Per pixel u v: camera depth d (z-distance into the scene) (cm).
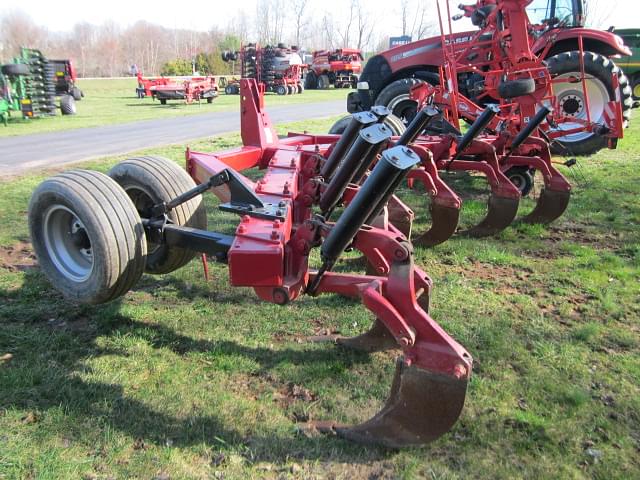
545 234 607
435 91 841
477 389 319
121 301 425
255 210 312
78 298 330
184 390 313
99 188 317
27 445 265
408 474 254
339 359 349
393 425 265
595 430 287
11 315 396
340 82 4444
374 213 261
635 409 303
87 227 307
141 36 9138
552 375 335
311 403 305
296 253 292
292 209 348
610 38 912
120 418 287
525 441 277
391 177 231
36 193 330
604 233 608
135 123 1753
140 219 330
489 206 594
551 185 619
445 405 250
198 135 1405
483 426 288
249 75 3797
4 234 573
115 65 8388
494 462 263
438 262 525
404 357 258
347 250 288
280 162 436
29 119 1919
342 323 396
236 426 284
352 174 302
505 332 386
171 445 269
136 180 379
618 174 873
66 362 338
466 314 414
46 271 349
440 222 538
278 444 271
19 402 297
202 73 6319
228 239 303
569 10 960
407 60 1023
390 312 254
